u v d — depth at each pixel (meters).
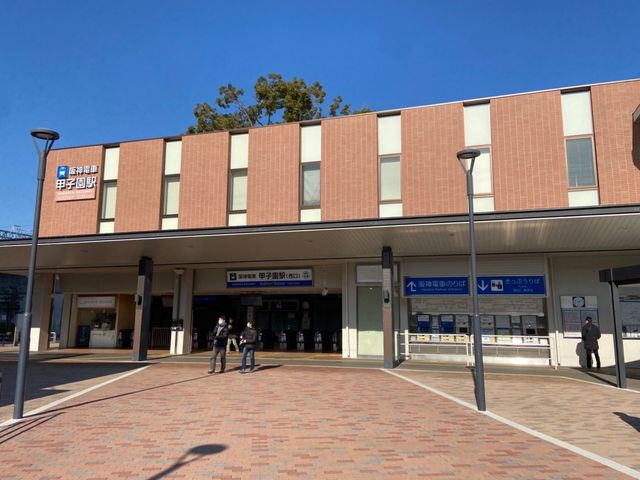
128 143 19.12
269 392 11.70
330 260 21.17
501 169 15.54
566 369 17.48
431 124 16.38
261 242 17.08
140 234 16.38
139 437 7.48
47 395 11.27
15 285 45.94
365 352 20.47
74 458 6.43
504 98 15.88
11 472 5.86
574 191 14.92
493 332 19.25
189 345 23.50
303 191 17.38
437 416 9.20
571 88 15.38
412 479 5.66
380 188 16.66
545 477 5.76
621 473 5.93
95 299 27.58
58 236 17.58
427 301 20.02
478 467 6.12
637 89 14.73
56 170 19.70
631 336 18.28
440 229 14.72
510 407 10.23
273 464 6.18
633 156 14.45
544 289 18.75
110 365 17.91
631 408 10.21
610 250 18.19
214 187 17.98
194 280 23.86
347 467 6.08
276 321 26.48
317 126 17.61
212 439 7.36
